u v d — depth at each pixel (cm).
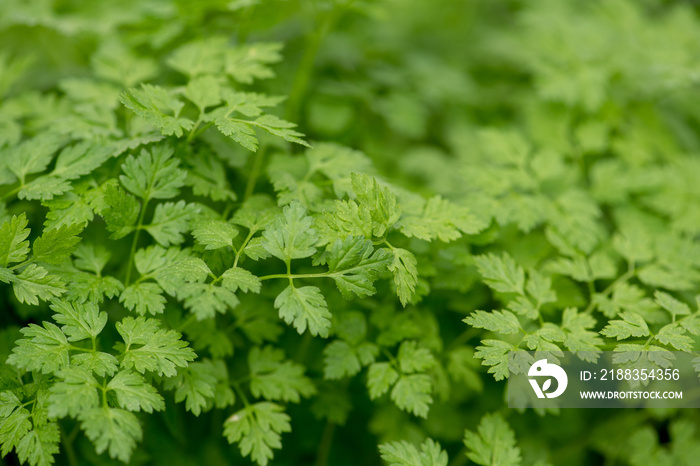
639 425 64
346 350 58
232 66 60
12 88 66
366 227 55
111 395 53
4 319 59
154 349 54
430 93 71
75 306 54
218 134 59
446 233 57
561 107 69
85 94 61
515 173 63
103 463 58
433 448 56
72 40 68
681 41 71
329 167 59
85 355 53
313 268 60
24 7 66
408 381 57
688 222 64
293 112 65
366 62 72
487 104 74
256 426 56
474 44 82
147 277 56
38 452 53
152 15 63
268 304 60
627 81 70
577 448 63
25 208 60
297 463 62
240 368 59
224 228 55
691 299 60
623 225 63
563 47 70
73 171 56
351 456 62
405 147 71
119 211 55
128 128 59
